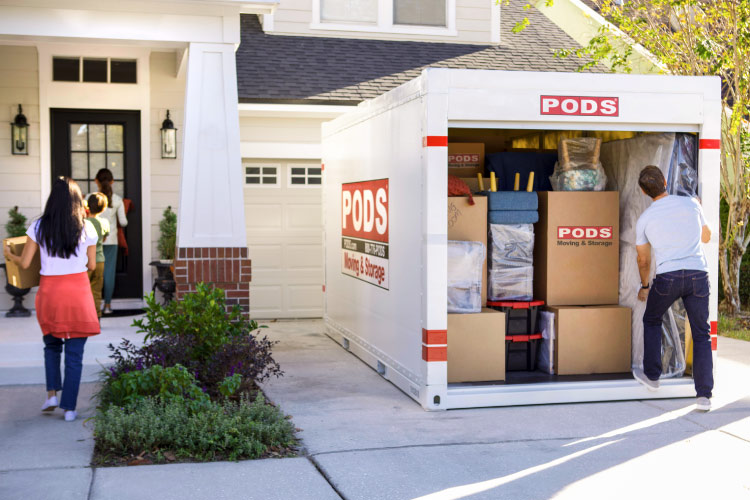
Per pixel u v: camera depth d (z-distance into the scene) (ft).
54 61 32.58
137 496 14.88
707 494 15.20
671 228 21.39
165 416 18.16
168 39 25.76
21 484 15.46
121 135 33.65
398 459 17.24
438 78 20.83
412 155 22.09
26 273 20.43
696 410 21.54
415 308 22.18
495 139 30.78
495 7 44.65
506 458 17.35
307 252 39.14
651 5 37.58
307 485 15.58
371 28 43.16
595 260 24.52
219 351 21.42
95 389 23.72
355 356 29.45
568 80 21.74
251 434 17.76
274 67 38.78
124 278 33.65
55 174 32.99
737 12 34.96
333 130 32.37
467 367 22.79
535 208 23.98
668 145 23.20
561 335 23.63
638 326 24.29
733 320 37.11
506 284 24.03
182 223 26.03
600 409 21.68
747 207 37.42
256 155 37.52
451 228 23.38
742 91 35.96
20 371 24.36
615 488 15.51
